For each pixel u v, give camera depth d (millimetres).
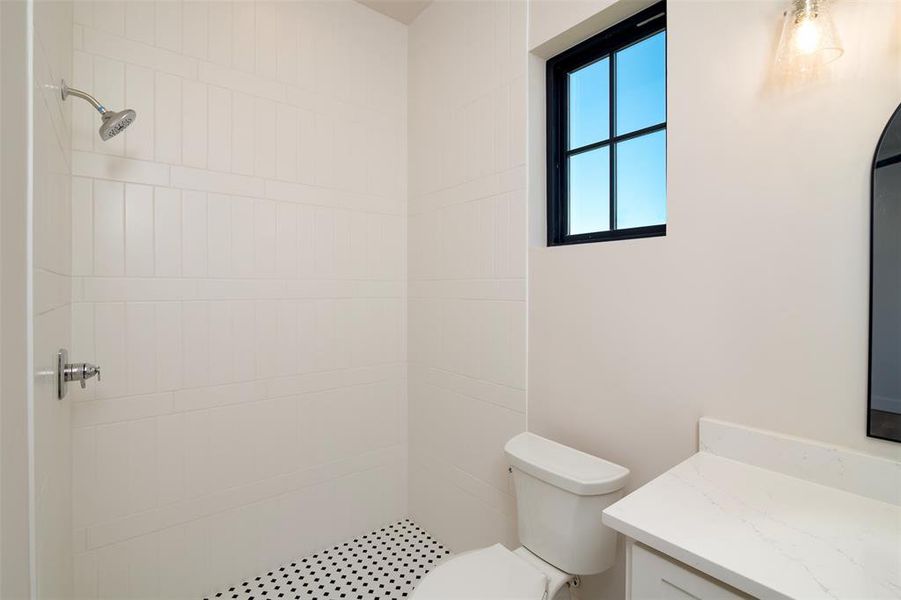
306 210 1980
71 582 1402
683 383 1198
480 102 1858
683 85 1193
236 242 1786
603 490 1161
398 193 2283
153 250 1597
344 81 2098
